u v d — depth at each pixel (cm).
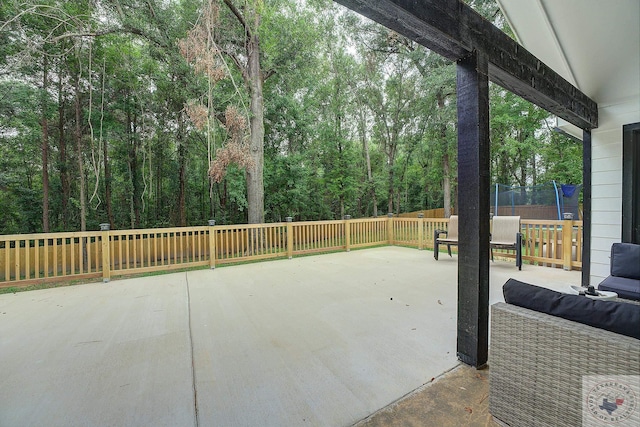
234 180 1003
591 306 129
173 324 293
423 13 157
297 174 1199
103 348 243
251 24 755
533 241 545
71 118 939
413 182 1825
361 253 707
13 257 568
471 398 172
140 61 902
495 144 1464
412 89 1380
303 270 534
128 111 941
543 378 134
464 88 202
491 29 207
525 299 150
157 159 1152
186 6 774
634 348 108
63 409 169
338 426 152
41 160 1006
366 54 1354
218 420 158
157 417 161
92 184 1059
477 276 200
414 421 154
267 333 269
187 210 1370
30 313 328
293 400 174
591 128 395
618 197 379
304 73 973
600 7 270
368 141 1662
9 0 580
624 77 343
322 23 1134
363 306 338
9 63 638
